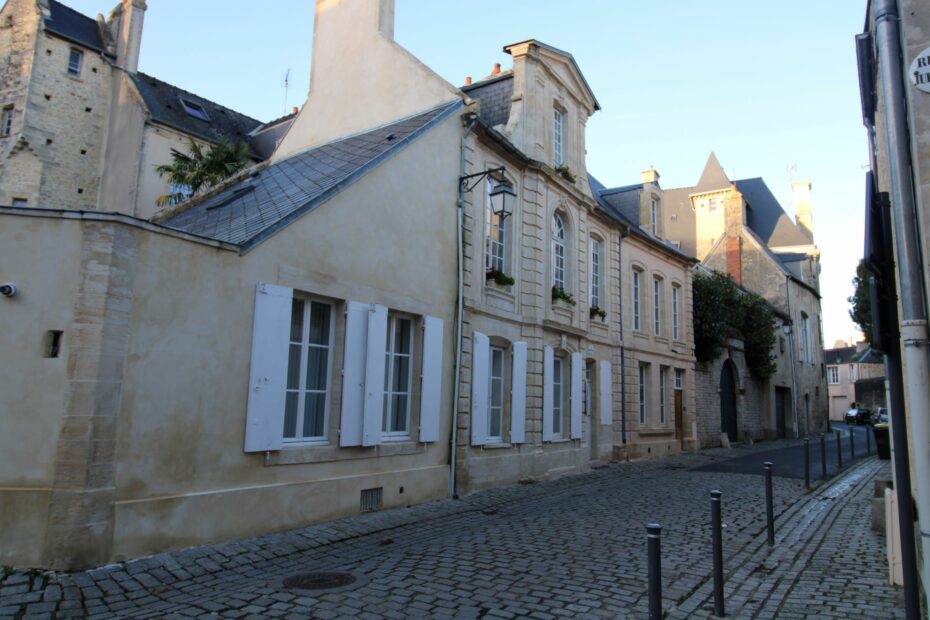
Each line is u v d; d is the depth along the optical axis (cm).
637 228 2050
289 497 791
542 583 602
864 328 1596
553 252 1498
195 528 678
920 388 369
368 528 835
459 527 873
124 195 2066
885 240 422
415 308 1045
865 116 794
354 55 1390
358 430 902
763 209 4472
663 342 2136
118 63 2222
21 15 2097
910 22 398
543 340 1416
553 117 1545
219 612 508
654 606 418
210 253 721
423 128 1100
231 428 731
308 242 849
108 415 608
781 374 3334
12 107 2038
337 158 1134
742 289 3062
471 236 1209
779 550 762
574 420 1523
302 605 528
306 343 859
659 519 940
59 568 569
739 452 2245
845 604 552
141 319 646
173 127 2148
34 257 621
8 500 581
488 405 1225
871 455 2077
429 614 512
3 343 607
